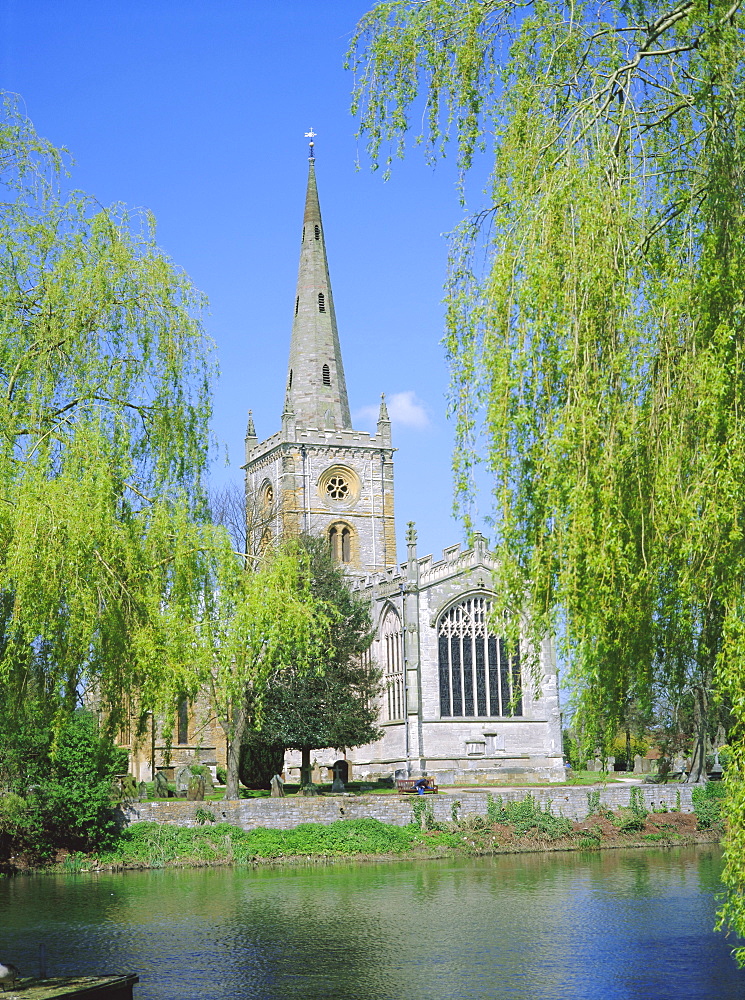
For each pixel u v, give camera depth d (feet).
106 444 70.23
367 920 118.11
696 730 219.20
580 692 53.16
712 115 49.24
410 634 271.28
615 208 49.78
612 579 46.47
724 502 45.98
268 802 185.88
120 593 68.39
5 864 165.68
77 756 167.12
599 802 205.57
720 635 50.85
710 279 48.03
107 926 115.85
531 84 53.21
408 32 56.95
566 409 48.08
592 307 48.85
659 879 149.89
